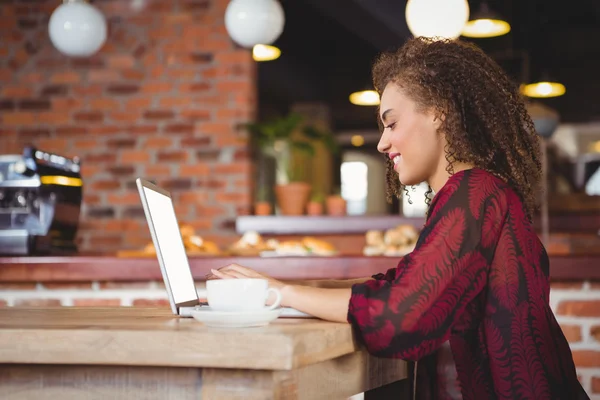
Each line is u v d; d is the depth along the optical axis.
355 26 6.96
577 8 7.45
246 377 1.04
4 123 5.30
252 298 1.18
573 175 9.03
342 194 12.52
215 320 1.13
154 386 1.07
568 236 5.58
